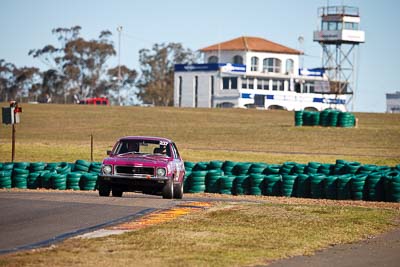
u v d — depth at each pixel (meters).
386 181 89.06
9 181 96.75
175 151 80.88
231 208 68.19
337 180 91.62
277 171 105.81
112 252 45.44
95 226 55.72
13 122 130.12
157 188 76.00
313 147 198.50
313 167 105.06
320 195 92.56
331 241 54.19
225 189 96.25
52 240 49.62
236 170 107.81
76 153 166.12
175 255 45.28
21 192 86.25
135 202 71.25
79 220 58.59
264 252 47.88
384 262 47.00
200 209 66.88
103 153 167.75
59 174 95.75
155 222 58.22
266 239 52.62
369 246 53.12
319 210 69.25
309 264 45.34
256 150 188.88
